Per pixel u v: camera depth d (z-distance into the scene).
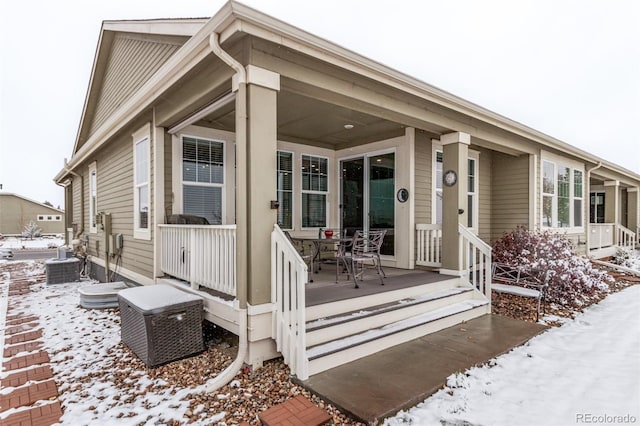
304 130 6.27
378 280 4.89
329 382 2.74
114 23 6.24
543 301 5.60
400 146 6.21
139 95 4.80
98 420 2.38
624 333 4.15
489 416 2.37
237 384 2.82
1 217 32.16
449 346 3.60
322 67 3.56
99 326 4.57
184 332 3.41
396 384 2.71
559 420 2.33
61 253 8.91
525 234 6.64
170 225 4.66
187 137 5.23
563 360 3.34
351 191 7.18
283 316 3.03
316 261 6.75
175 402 2.59
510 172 7.90
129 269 6.26
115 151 7.01
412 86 4.30
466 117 5.53
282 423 2.21
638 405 2.52
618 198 12.39
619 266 9.24
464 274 5.31
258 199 3.07
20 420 2.40
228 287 3.34
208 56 3.32
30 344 3.93
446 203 5.53
